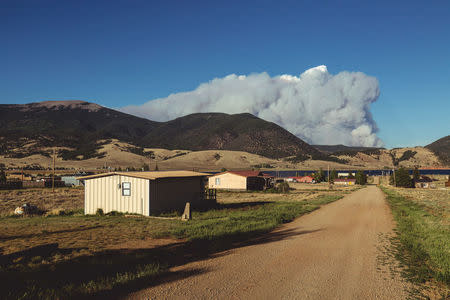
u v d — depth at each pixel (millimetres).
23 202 33188
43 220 18359
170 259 8859
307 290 6410
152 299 5754
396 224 16688
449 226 15375
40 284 6500
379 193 53562
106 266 7941
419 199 37938
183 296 5934
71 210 23406
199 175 26625
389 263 8625
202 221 16766
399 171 84562
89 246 10711
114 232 13539
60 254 9352
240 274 7453
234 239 11945
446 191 60812
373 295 6188
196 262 8562
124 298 5777
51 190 54031
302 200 35156
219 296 5969
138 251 9867
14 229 14734
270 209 23875
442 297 6145
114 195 21688
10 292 5949
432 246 10547
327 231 14320
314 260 8906
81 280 6844
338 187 82812
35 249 9328
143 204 20781
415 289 6562
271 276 7336
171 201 23047
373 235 13227
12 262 8477
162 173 24062
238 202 31984
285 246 10844
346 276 7410
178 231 13219
